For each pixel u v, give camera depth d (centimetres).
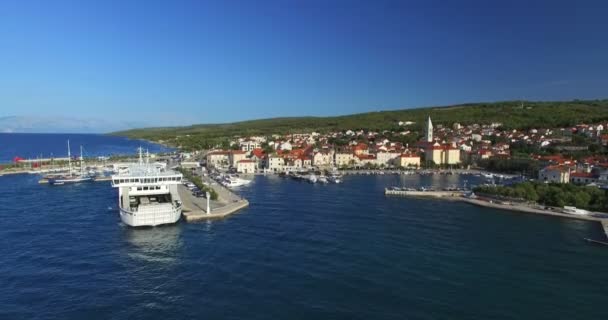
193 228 11606
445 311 6644
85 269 8319
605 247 10256
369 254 9388
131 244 9988
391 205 15888
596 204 14825
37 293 7200
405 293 7288
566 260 9200
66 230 11231
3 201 15650
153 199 13888
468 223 12838
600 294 7369
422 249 9856
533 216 14125
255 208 14762
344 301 6938
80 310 6606
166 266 8481
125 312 6544
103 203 15262
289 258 9031
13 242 10081
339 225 12138
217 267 8450
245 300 6950
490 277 8106
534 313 6625
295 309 6638
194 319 6316
